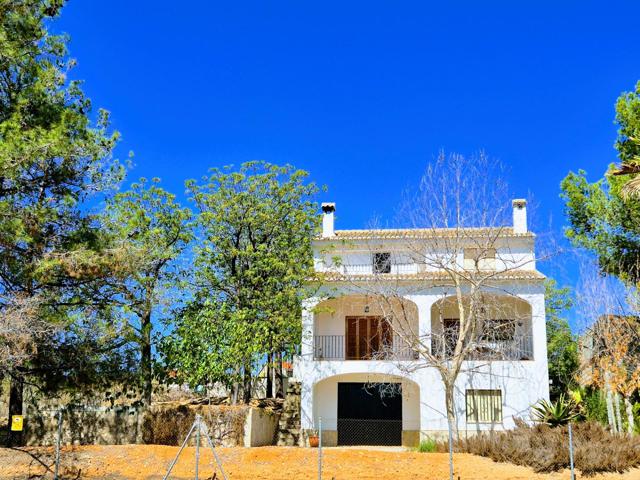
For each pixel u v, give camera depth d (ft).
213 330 86.28
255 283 96.02
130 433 77.87
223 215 98.32
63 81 72.49
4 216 60.85
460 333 82.99
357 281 94.02
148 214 90.38
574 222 100.12
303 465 60.64
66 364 67.36
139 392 80.02
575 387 104.42
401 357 93.61
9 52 65.72
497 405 89.40
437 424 89.40
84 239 66.18
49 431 77.10
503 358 88.79
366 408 99.19
